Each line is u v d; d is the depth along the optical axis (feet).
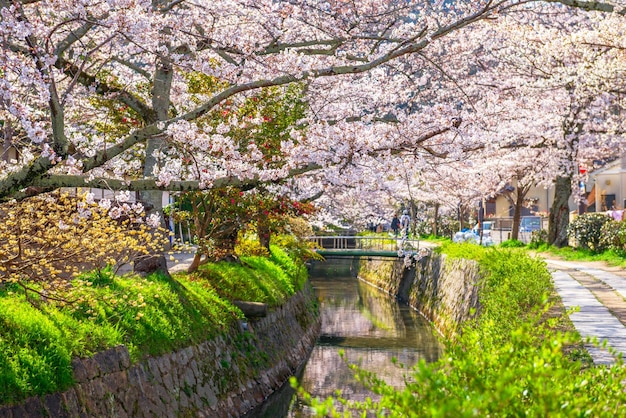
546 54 88.28
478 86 84.48
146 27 28.45
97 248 35.50
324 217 96.17
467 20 37.93
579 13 84.94
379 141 40.52
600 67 73.67
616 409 14.89
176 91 50.21
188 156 38.83
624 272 67.72
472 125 43.47
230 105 47.83
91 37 43.45
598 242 90.84
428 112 42.78
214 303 51.29
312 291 100.07
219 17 43.32
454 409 12.15
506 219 162.30
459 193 113.09
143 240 45.09
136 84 49.44
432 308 92.27
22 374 26.25
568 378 15.38
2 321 28.73
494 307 39.58
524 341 15.94
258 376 51.03
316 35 54.39
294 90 50.24
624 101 88.12
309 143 38.34
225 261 63.46
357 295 126.00
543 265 54.95
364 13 52.65
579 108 98.48
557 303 44.93
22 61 26.81
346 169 40.24
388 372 60.29
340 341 77.00
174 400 36.73
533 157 105.50
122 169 50.65
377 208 117.91
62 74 35.99
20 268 31.73
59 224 30.63
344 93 55.26
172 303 43.14
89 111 50.34
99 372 30.86
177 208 61.26
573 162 100.89
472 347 17.60
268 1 41.98
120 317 36.09
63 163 28.17
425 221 192.13
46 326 30.04
